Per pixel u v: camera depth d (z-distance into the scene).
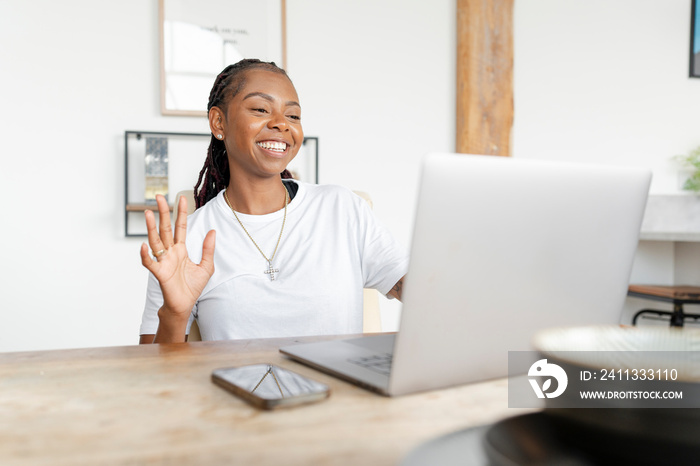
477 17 2.66
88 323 2.39
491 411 0.49
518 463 0.36
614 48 2.96
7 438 0.43
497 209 0.51
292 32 2.58
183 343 0.79
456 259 0.50
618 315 0.65
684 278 3.00
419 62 2.73
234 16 2.49
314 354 0.67
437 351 0.52
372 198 2.70
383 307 2.72
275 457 0.40
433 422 0.46
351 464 0.38
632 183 0.61
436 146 2.76
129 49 2.41
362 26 2.66
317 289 1.19
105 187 2.40
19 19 2.30
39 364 0.66
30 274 2.34
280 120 1.21
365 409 0.49
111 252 2.41
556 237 0.56
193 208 1.42
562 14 2.89
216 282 1.18
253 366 0.62
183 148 2.47
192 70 2.45
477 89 2.68
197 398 0.53
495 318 0.55
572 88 2.91
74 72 2.36
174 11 2.42
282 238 1.24
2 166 2.30
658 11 3.00
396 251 1.28
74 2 2.35
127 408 0.50
